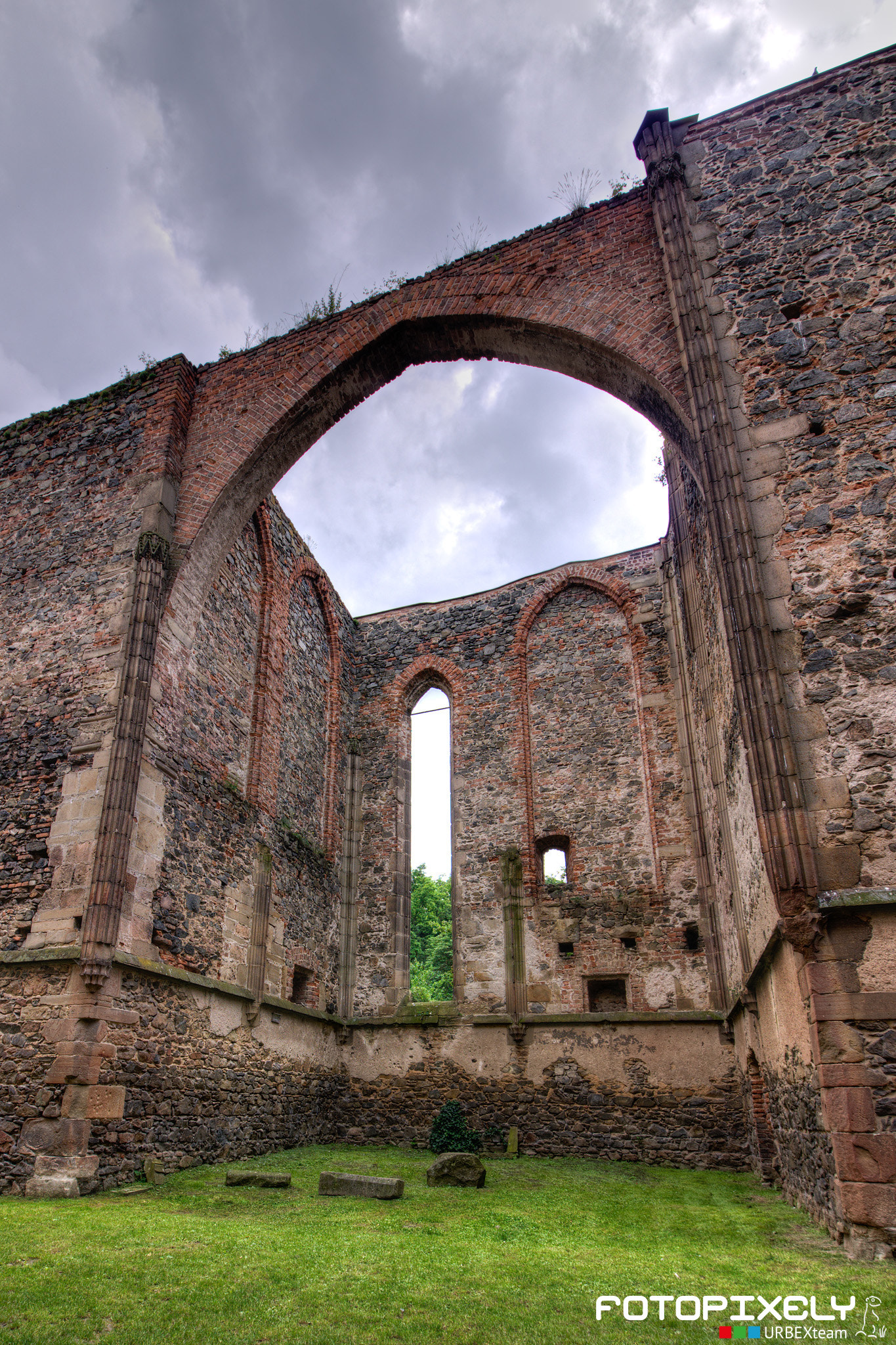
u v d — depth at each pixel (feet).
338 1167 31.81
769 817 21.24
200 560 36.35
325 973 45.57
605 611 50.88
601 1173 32.63
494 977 44.39
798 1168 22.99
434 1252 17.79
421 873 103.09
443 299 36.24
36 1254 17.24
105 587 34.81
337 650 53.31
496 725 50.55
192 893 33.50
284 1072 38.63
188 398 39.50
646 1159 36.83
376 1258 17.19
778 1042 24.89
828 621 22.86
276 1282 15.47
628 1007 41.45
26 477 39.96
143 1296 14.62
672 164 30.45
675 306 28.50
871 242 26.66
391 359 38.96
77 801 30.35
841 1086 18.31
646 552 50.70
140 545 34.55
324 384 37.88
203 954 33.60
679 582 44.73
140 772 31.14
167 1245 18.10
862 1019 18.71
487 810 48.62
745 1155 35.27
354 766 53.16
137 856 30.17
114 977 27.58
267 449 37.91
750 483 25.12
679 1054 38.32
